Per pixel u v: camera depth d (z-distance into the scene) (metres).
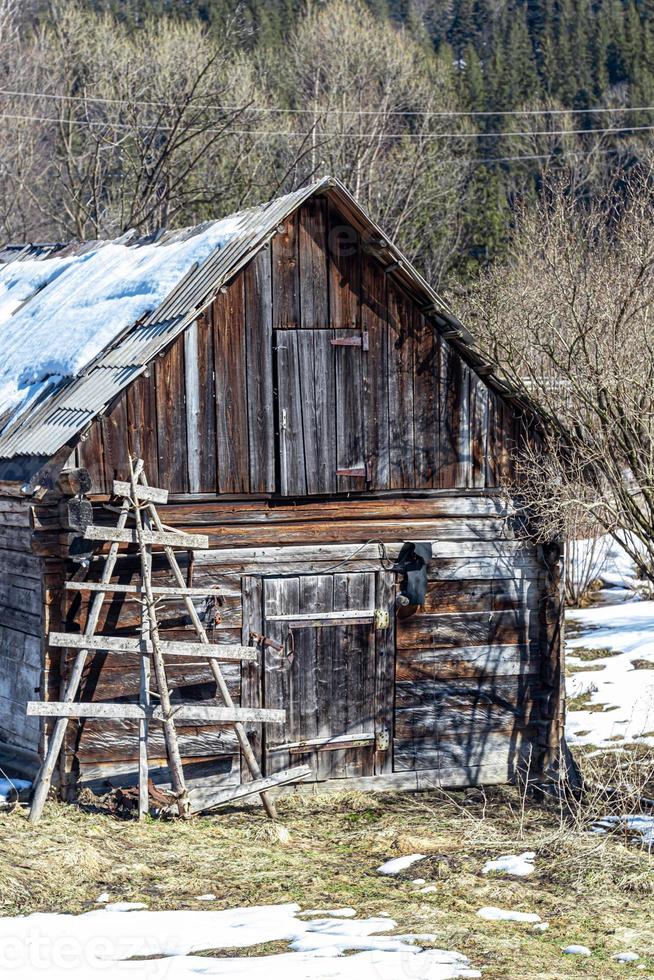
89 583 16.67
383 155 64.56
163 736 17.83
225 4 82.81
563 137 74.31
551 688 20.19
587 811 17.39
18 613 18.53
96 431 17.11
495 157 80.56
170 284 18.67
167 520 17.83
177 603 17.98
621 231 23.88
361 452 18.95
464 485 19.69
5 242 54.88
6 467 17.47
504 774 20.03
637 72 91.81
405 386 19.22
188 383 17.75
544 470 19.92
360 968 10.52
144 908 12.76
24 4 66.19
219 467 17.98
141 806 16.52
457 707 19.78
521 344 23.89
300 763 18.80
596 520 22.22
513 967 11.16
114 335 18.42
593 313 21.41
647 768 19.92
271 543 18.52
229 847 15.60
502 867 15.34
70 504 16.55
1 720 19.12
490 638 19.98
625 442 21.36
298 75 72.12
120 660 17.50
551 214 29.08
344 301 18.73
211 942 11.48
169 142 45.38
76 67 60.38
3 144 56.62
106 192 55.28
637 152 43.47
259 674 18.47
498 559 19.97
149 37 63.34
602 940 12.57
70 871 13.71
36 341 20.16
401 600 19.28
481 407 19.78
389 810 18.30
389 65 71.25
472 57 99.81
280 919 12.40
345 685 19.05
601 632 30.17
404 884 14.45
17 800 16.48
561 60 97.44
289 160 59.62
